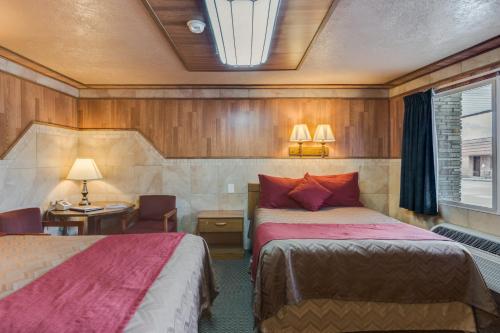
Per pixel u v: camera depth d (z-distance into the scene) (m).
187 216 4.10
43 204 3.34
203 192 4.10
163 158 4.08
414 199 3.46
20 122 3.01
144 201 3.89
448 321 2.15
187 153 4.09
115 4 1.94
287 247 2.16
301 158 4.11
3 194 2.80
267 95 4.10
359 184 4.13
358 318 2.14
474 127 2.96
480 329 2.22
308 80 3.79
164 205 3.87
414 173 3.46
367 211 3.45
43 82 3.35
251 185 4.09
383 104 4.12
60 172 3.65
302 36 2.45
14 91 2.93
